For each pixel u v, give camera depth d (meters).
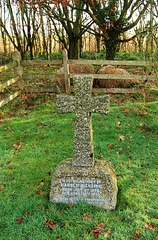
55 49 21.61
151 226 3.03
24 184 4.03
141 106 7.22
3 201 3.61
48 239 2.88
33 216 3.26
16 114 7.27
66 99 3.45
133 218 3.19
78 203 3.46
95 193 3.46
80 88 3.36
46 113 7.23
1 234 3.02
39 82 9.99
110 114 6.85
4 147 5.31
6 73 11.73
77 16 12.30
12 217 3.27
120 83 9.23
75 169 3.47
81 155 3.53
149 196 3.63
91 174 3.40
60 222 3.15
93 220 3.13
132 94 8.48
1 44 22.64
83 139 3.49
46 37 18.16
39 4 9.27
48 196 3.72
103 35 10.80
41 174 4.29
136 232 2.93
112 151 5.05
